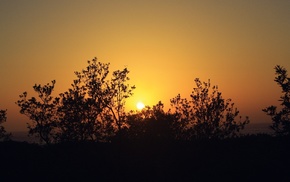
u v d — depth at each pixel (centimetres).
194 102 3916
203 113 3875
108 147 3828
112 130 4034
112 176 2847
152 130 4041
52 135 3959
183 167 2977
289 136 1930
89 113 3956
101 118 4034
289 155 2923
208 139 3781
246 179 2489
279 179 2433
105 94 3997
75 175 2895
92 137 4009
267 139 3522
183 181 2608
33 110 3903
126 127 4081
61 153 3684
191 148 3559
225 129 3834
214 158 3158
